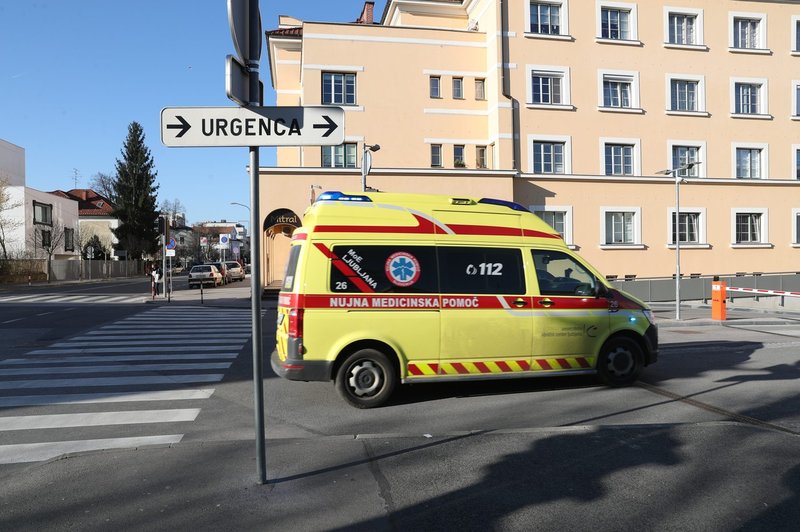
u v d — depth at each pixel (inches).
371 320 250.8
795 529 134.8
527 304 271.0
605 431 210.2
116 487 159.2
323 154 966.4
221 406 259.4
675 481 163.5
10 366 360.8
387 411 246.5
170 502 149.2
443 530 134.6
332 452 188.5
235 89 147.8
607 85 1026.7
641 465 175.9
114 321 645.3
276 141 154.0
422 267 259.6
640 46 1026.7
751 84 1083.9
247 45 154.3
